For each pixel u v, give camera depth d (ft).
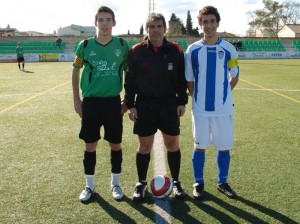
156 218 10.40
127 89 11.39
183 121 23.24
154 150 16.94
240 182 12.94
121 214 10.64
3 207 11.03
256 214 10.58
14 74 58.18
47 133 20.06
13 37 132.87
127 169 14.38
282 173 13.83
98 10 10.82
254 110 26.68
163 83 10.89
